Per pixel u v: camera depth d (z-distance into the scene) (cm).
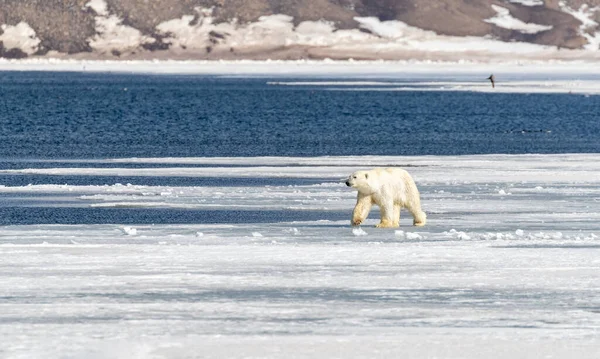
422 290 4369
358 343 3438
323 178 10019
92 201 8000
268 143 15500
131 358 3228
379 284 4494
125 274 4694
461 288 4409
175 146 14888
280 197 8288
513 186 9119
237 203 7888
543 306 4050
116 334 3559
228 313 3912
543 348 3369
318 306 4050
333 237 5997
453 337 3528
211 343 3431
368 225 6600
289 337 3522
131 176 10231
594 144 15100
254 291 4338
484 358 3247
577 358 3241
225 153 13588
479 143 15412
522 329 3653
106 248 5472
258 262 5044
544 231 6300
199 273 4744
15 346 3375
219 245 5628
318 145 15075
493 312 3944
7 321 3753
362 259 5144
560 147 14525
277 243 5738
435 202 7938
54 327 3662
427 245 5644
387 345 3409
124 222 6894
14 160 12312
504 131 18350
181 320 3791
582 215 7131
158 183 9588
